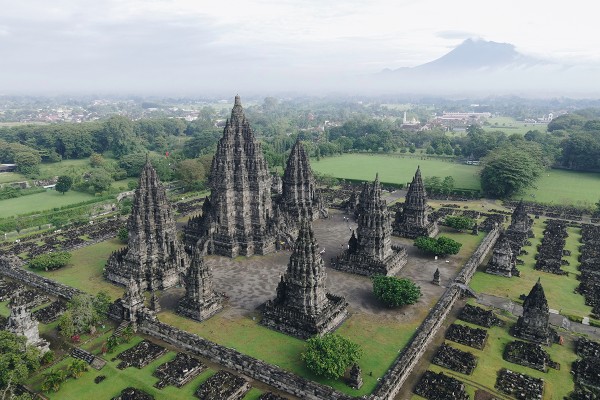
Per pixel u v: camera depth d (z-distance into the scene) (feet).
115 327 269.85
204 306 277.03
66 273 348.18
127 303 266.98
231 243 375.86
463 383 216.95
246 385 215.92
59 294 311.27
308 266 261.85
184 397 207.41
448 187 625.41
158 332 260.42
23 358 217.36
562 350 249.96
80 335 259.39
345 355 216.95
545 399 208.13
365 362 233.14
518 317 282.77
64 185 623.36
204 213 413.18
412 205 431.84
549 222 493.36
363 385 214.90
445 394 207.41
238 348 246.68
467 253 388.78
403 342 251.60
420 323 272.51
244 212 384.27
